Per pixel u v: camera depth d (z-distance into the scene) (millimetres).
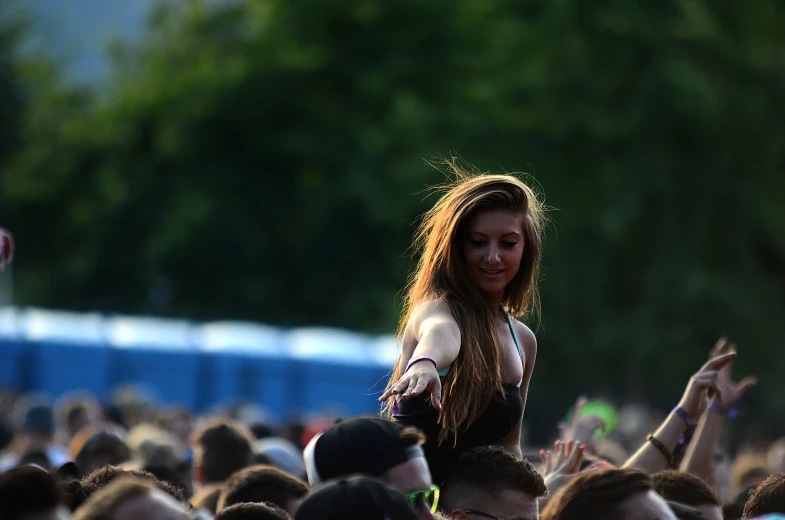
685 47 60500
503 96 62625
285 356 52219
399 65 75125
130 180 81250
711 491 10062
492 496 8109
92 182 85688
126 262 81938
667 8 60375
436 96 74562
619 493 7316
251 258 76375
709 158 59875
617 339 58562
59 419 31344
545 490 8328
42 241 88688
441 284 8750
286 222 77938
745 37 61000
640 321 58688
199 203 75625
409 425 8586
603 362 60031
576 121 60125
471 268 8734
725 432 38406
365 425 7566
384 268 72500
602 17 59594
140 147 82938
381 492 6383
